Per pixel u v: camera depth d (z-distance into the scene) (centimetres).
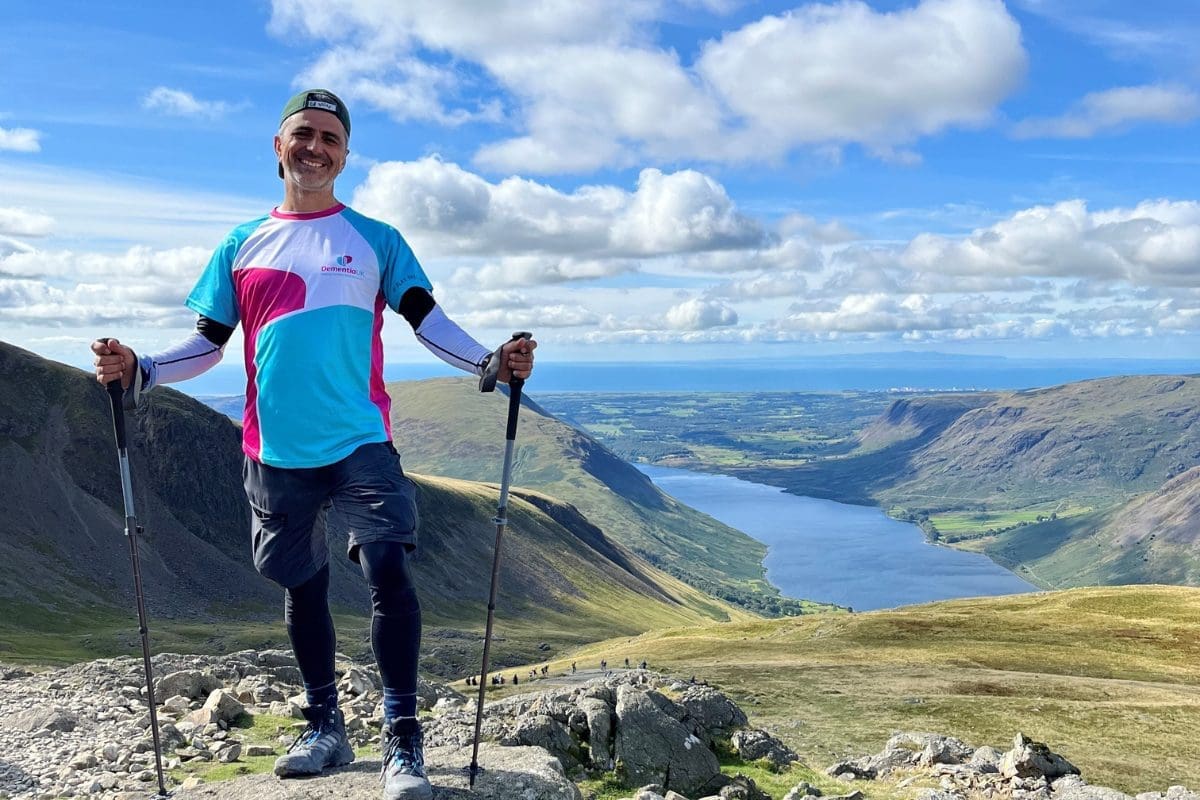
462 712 1223
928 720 5122
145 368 492
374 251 505
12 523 19850
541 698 1291
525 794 550
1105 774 4038
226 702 971
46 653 12538
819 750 4322
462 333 506
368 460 483
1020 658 8306
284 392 482
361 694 1146
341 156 511
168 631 16125
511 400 499
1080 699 5775
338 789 524
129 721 925
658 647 10850
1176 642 8994
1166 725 4975
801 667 7412
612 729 1218
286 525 501
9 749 812
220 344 526
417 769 484
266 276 490
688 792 1165
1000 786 1559
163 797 550
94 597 18750
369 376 500
